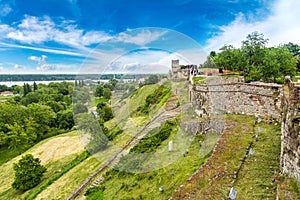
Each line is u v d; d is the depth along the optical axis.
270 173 7.64
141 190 9.06
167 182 8.64
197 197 7.16
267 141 9.95
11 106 42.56
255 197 6.65
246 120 12.87
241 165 8.31
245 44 28.11
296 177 6.29
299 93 7.34
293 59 27.02
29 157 20.36
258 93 13.38
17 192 19.81
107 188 11.18
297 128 6.50
